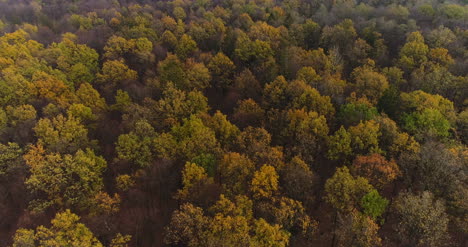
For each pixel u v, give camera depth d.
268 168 64.50
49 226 67.81
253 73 112.12
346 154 72.75
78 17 145.62
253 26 125.00
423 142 75.62
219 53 111.44
